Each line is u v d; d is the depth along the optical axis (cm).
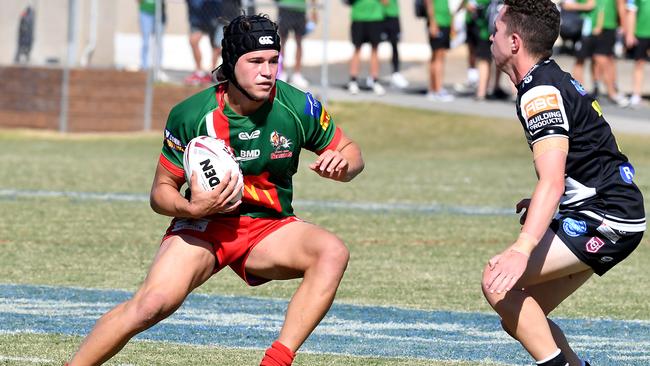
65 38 6925
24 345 2184
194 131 1719
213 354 2134
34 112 6900
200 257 1702
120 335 1650
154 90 6944
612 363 2144
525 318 1673
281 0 7406
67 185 4906
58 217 4056
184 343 2233
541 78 1684
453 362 2111
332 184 5194
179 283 1675
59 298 2698
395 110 7200
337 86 8006
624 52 9675
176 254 1695
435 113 7131
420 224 4078
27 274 3017
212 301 2711
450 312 2622
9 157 5875
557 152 1634
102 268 3134
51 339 2242
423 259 3388
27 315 2486
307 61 9625
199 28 7000
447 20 7456
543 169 1628
